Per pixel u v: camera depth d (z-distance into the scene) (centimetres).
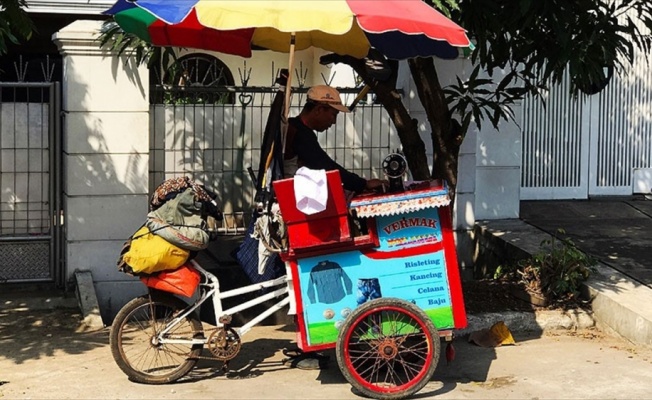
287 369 620
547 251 816
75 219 769
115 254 777
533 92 709
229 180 837
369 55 681
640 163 1054
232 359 640
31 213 796
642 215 975
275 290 632
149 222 575
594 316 725
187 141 824
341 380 596
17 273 795
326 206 545
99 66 762
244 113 833
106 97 766
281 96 599
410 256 562
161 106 814
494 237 874
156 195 590
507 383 591
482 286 778
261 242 578
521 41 673
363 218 562
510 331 711
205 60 1122
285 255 555
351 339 555
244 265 611
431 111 707
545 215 962
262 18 504
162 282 572
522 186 1023
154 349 607
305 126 610
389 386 565
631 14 1008
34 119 790
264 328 725
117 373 606
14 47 1138
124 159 773
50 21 1133
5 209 791
